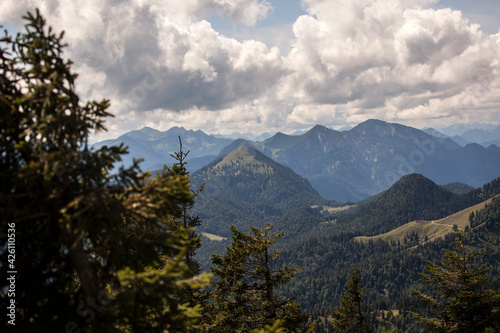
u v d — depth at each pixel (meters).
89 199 5.93
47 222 6.12
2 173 5.89
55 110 6.16
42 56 6.20
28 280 6.54
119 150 6.57
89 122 6.66
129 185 6.79
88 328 6.48
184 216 16.30
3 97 6.12
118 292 6.82
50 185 6.08
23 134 5.98
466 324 16.64
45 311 6.55
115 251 6.84
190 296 15.57
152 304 6.07
